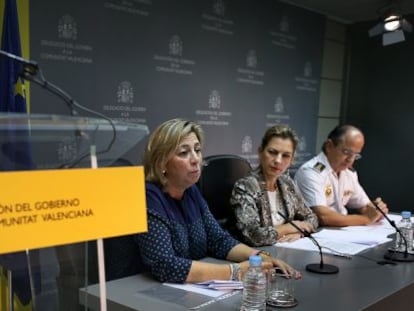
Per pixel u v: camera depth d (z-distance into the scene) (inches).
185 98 122.8
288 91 156.4
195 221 65.8
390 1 146.7
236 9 134.7
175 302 47.9
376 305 49.4
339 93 179.9
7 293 33.4
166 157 61.5
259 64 144.3
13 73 70.3
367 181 176.1
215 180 89.3
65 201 27.5
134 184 30.4
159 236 57.1
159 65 115.3
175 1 117.4
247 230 77.0
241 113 139.9
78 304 37.2
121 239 60.2
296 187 92.7
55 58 94.4
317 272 59.7
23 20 88.7
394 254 70.2
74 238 27.7
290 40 154.4
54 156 29.7
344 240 79.1
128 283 54.2
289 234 81.0
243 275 54.9
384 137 171.5
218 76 131.5
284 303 47.6
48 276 35.3
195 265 54.6
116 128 31.8
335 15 168.2
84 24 98.7
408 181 165.8
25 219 26.0
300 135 163.8
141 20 110.0
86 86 100.2
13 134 27.7
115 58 105.3
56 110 90.8
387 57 169.2
